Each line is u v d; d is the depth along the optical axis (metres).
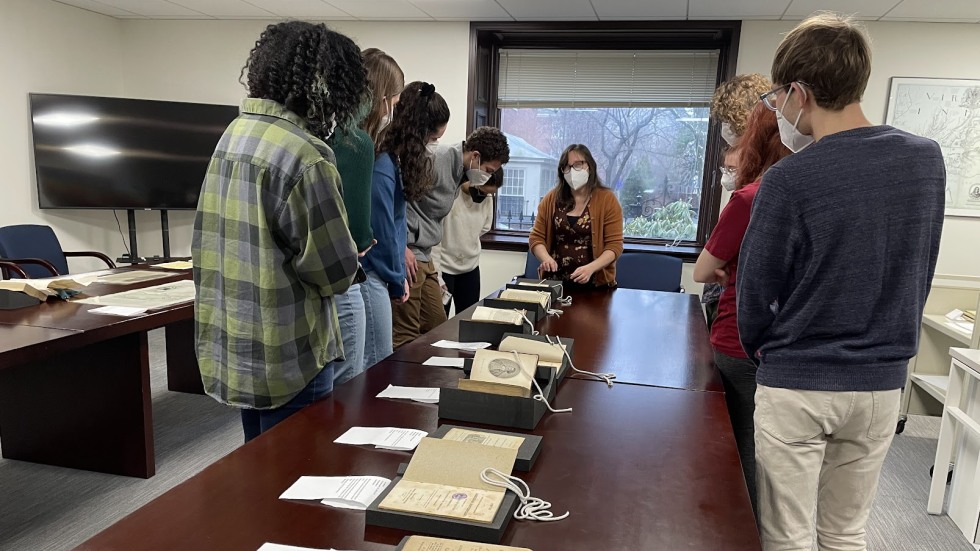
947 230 3.90
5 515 2.14
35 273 3.87
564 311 2.32
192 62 4.71
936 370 3.23
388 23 4.41
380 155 1.84
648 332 2.00
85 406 2.43
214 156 1.25
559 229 2.98
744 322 1.13
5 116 4.02
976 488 2.08
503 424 1.15
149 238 4.95
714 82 4.27
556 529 0.82
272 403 1.27
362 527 0.82
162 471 2.50
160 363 3.88
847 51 1.00
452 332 1.89
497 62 4.56
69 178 4.20
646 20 4.03
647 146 4.45
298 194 1.16
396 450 1.05
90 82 4.57
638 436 1.13
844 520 1.16
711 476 0.98
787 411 1.08
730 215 1.40
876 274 1.00
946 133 3.83
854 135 1.02
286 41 1.19
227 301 1.23
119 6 4.30
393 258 1.84
